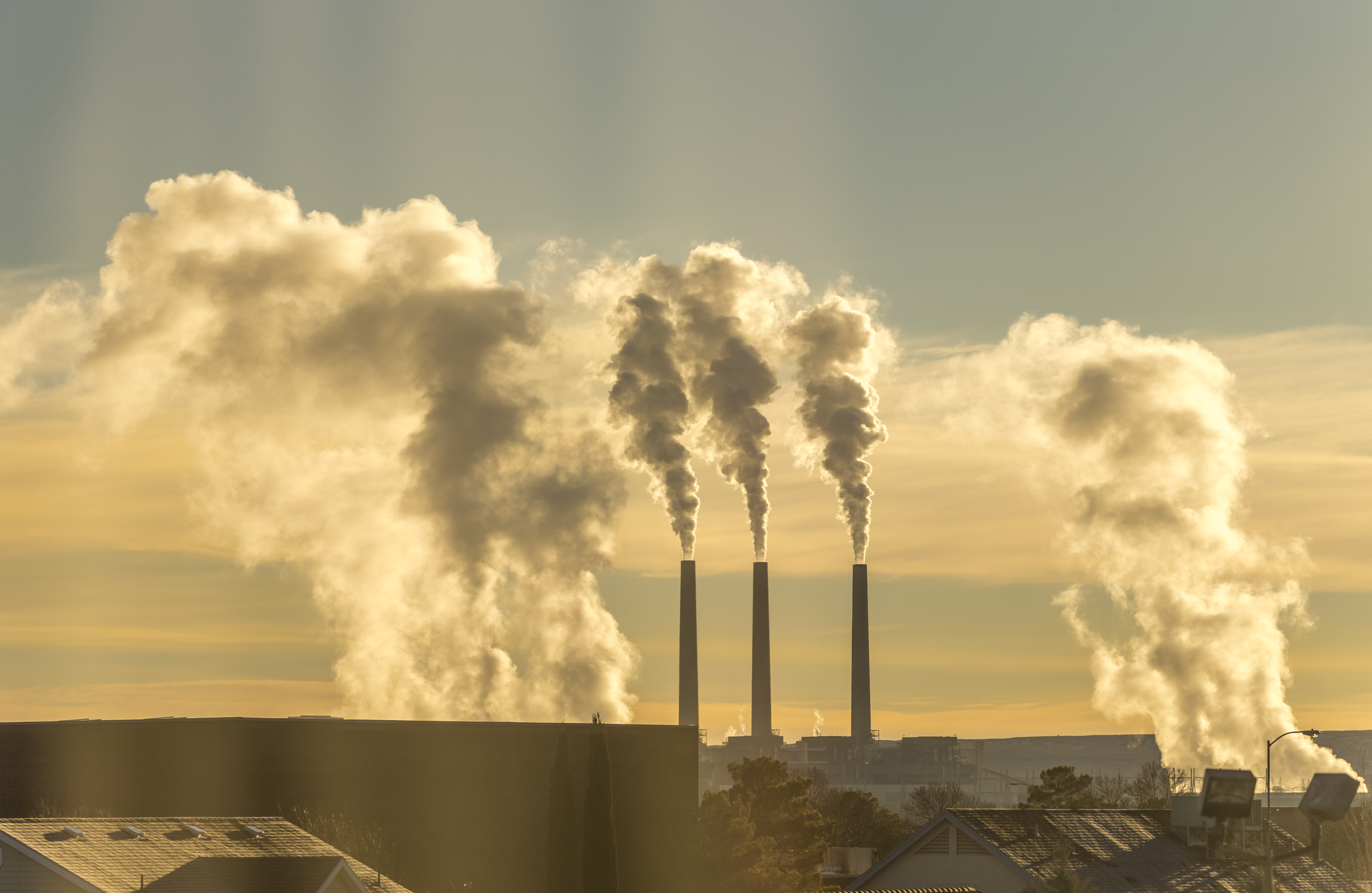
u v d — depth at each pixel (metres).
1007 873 120.12
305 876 88.00
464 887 140.88
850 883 155.75
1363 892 132.38
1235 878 124.75
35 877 84.75
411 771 142.00
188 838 98.62
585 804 142.75
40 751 138.38
